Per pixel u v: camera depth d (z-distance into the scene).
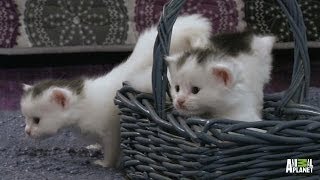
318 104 1.15
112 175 0.90
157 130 0.78
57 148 1.01
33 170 0.91
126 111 0.83
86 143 1.02
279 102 0.86
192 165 0.74
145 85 0.86
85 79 0.99
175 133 0.77
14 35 1.38
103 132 0.95
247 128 0.73
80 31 1.40
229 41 0.87
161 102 0.79
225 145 0.72
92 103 0.95
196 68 0.83
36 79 1.40
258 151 0.73
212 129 0.73
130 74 0.96
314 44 1.41
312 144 0.74
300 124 0.74
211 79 0.83
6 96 1.30
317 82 1.40
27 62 1.49
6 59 1.47
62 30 1.40
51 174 0.90
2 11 1.37
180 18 0.99
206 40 0.90
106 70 1.45
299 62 0.84
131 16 1.41
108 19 1.41
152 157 0.79
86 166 0.94
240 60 0.85
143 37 1.01
